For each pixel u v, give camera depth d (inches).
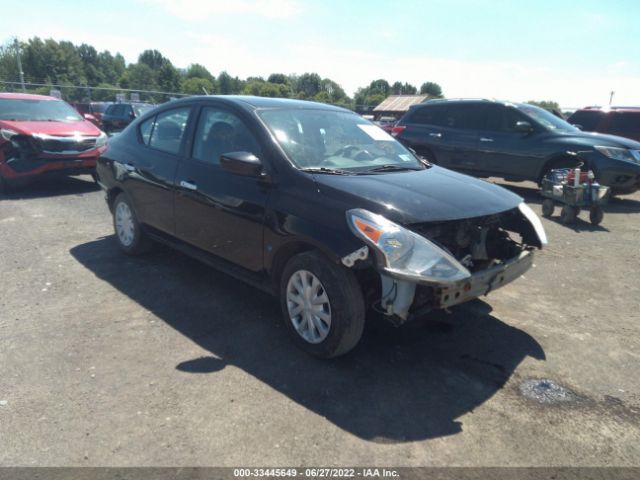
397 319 119.2
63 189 364.2
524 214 150.2
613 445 103.5
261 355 135.3
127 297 171.8
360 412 111.8
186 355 134.3
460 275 117.0
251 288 182.2
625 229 287.1
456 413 112.7
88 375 123.5
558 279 201.6
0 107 352.2
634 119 483.5
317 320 130.3
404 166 162.4
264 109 159.0
